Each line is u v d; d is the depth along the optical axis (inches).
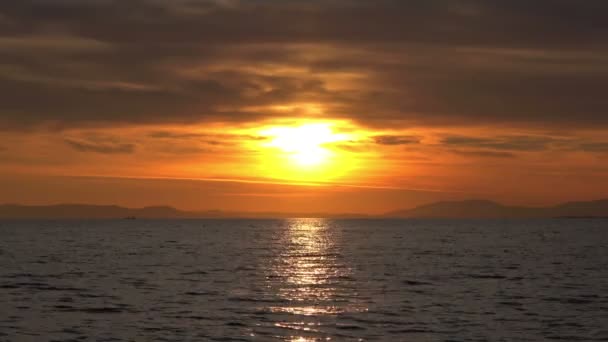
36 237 7401.6
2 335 1551.4
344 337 1535.4
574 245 5516.7
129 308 1920.5
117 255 4276.6
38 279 2714.1
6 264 3503.9
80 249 5000.0
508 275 2886.3
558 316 1792.6
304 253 4512.8
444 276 2844.5
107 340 1501.0
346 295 2217.0
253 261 3745.1
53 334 1561.3
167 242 6279.5
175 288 2401.6
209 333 1572.3
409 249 4987.7
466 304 2003.0
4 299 2106.3
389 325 1669.5
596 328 1635.1
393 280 2684.5
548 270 3120.1
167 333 1571.1
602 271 3068.4
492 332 1588.3
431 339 1515.7
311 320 1734.7
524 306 1963.6
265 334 1563.7
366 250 4872.0
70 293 2257.6
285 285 2508.6
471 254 4345.5
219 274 2942.9
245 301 2069.4
